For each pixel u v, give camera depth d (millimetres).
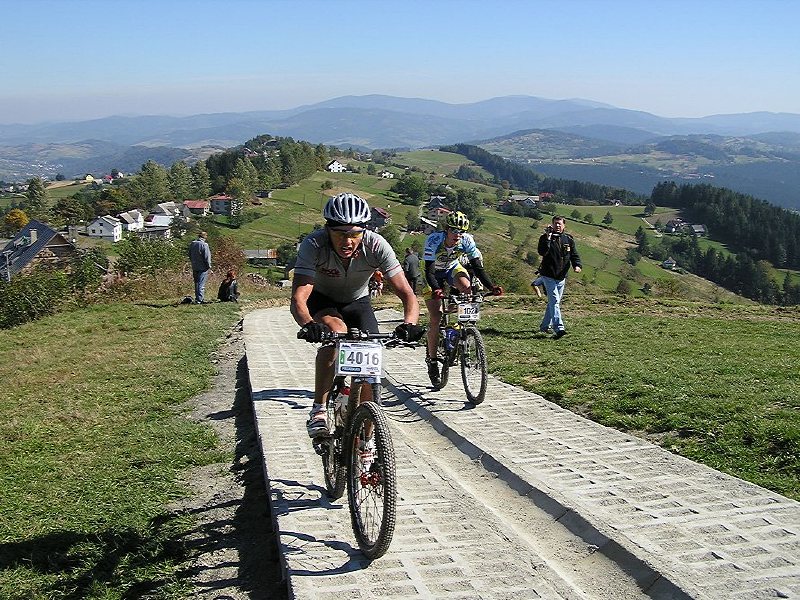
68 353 14133
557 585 4160
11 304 21594
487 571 4348
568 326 14680
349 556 4598
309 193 143000
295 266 5176
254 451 7539
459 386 9539
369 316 5320
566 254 13016
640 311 17797
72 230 93188
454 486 5848
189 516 5867
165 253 26969
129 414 9422
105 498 6383
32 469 7348
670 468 5996
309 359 11867
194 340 14703
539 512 5406
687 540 4586
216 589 4617
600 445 6730
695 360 10273
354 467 4879
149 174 141750
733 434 6676
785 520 4824
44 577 4945
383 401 9250
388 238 75000
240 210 120312
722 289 100812
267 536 5375
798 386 8336
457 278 8875
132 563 5074
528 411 8078
